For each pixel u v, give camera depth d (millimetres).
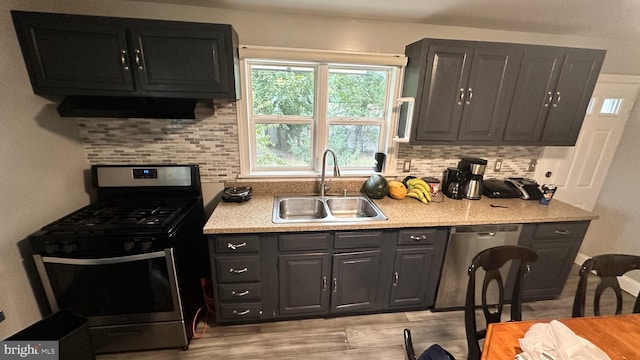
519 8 1719
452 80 1896
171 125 2020
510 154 2512
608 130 2566
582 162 2641
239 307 1830
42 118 1601
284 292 1841
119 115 1731
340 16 1956
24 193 1473
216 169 2160
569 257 2096
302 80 2145
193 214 1890
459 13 1839
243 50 1868
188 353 1709
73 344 1218
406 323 1993
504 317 2123
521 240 1979
